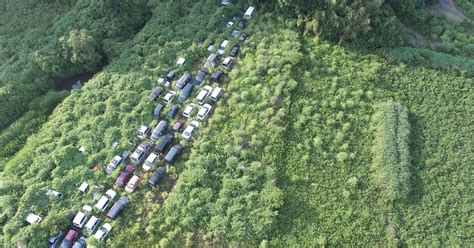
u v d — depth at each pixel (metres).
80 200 47.50
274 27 60.22
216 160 49.12
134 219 46.19
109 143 51.06
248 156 49.28
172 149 50.00
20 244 44.25
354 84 54.72
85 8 65.12
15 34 65.12
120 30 62.84
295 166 48.78
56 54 59.88
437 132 51.19
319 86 54.56
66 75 60.56
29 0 67.62
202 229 45.12
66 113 54.56
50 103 57.06
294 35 58.91
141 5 65.19
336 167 48.75
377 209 46.12
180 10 63.88
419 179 48.06
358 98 53.44
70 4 67.75
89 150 50.81
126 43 61.56
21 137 54.25
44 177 49.09
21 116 56.97
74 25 63.25
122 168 49.22
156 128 51.50
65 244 44.88
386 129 50.41
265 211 45.31
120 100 54.59
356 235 44.66
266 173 47.72
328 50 58.09
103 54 61.97
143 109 53.53
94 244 44.16
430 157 49.50
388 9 58.75
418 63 56.47
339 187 47.44
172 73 56.62
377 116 51.75
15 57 61.66
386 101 53.31
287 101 53.03
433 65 56.09
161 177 48.72
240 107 52.69
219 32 60.56
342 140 50.41
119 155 50.12
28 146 52.56
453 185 47.72
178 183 47.72
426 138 50.75
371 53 57.56
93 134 52.03
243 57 58.06
